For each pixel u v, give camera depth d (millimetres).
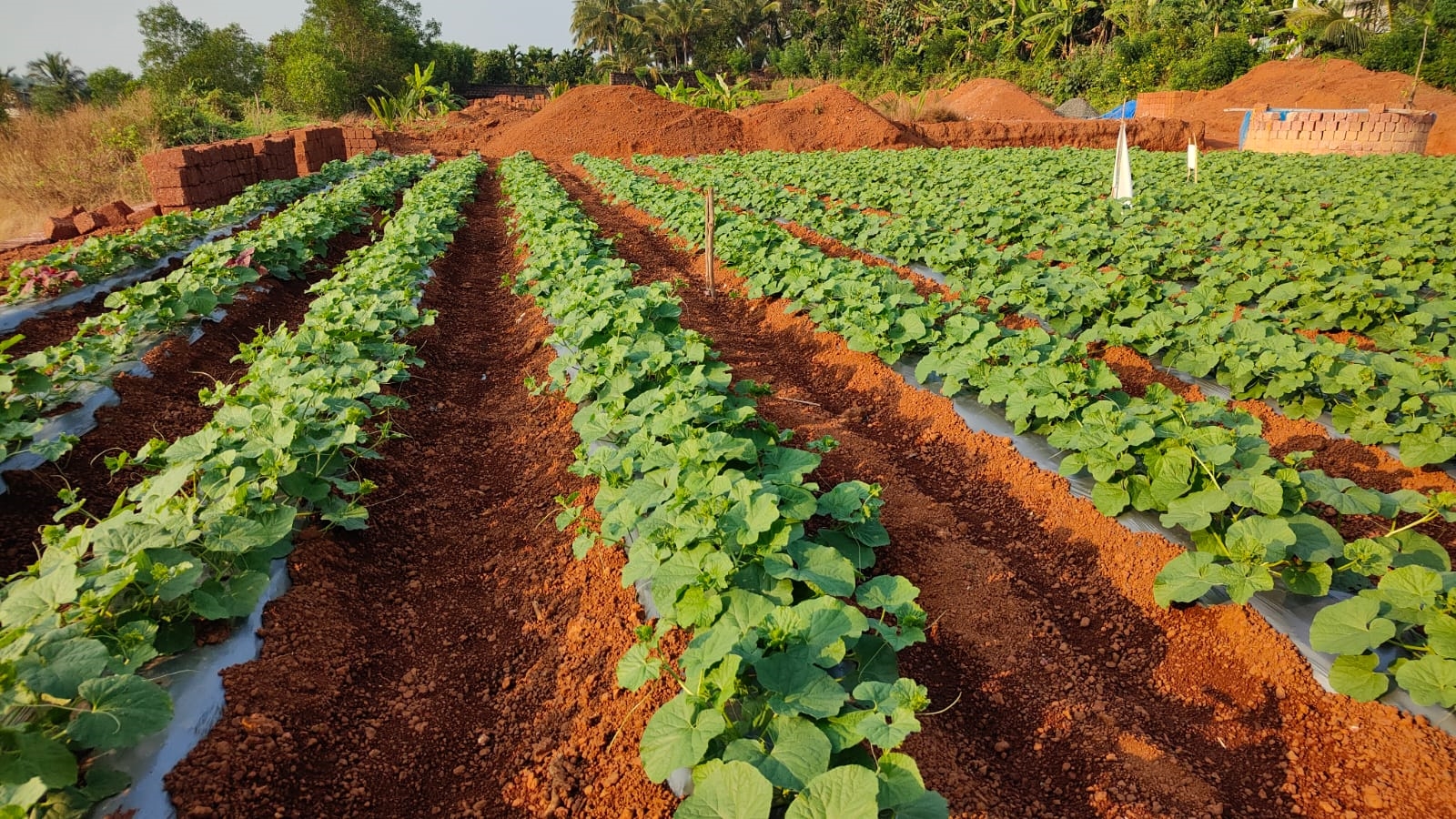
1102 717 3732
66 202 21125
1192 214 13898
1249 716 3768
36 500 5188
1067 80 47062
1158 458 5031
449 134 36906
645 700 3553
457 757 3625
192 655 3561
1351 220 12852
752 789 2473
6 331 7926
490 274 12758
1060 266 11578
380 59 49375
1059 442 5676
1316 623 3781
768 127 32875
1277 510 4250
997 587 4605
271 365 6164
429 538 5352
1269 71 40344
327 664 3916
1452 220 12531
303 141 22766
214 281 8461
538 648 4250
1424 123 28375
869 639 3715
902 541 5035
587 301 7820
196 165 14953
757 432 5492
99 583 3287
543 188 16609
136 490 4215
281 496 4695
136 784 2916
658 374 6355
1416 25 39844
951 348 7430
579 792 3301
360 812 3271
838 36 65500
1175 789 3359
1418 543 4344
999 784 3398
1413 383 6180
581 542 4469
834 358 8344
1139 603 4520
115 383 6547
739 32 79000
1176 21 46375
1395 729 3469
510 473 6246
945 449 6520
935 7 55906
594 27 72188
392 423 6641
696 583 3527
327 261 12203
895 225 12797
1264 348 6957
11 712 2688
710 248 10836
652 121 33000
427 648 4316
